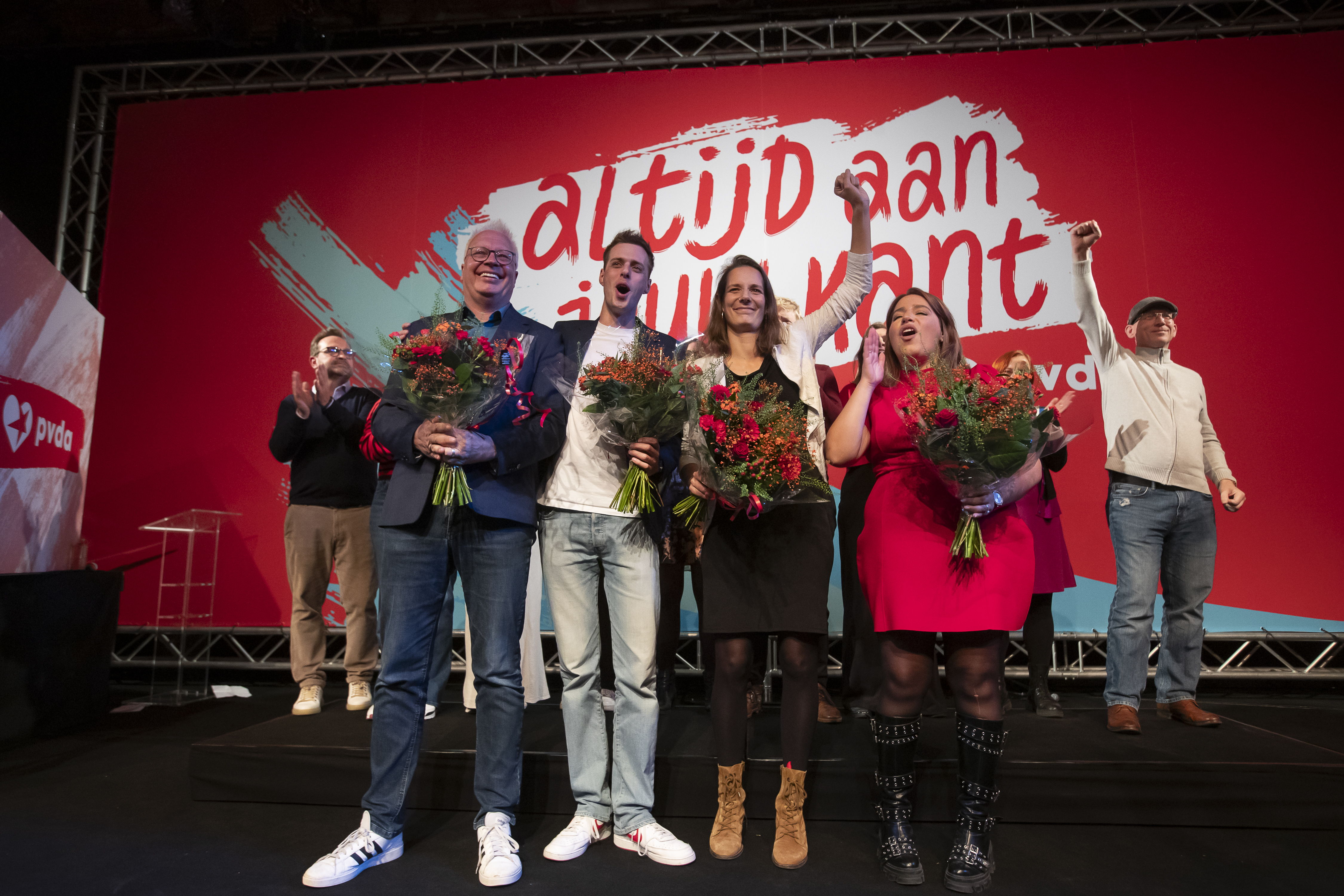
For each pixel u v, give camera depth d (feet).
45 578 10.14
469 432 6.05
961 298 13.32
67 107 16.07
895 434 6.38
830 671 12.80
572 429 6.66
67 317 11.01
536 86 14.49
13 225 9.82
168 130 14.88
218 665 13.47
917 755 7.28
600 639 6.80
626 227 14.03
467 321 6.57
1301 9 14.20
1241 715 10.50
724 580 6.31
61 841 6.58
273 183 14.60
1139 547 8.61
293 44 15.52
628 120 14.28
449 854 6.33
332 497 10.13
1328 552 12.07
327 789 7.48
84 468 11.65
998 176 13.52
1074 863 6.15
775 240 13.71
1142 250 13.07
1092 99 13.55
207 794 7.61
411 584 6.18
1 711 9.43
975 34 14.80
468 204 14.30
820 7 15.15
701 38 15.57
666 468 6.39
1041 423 5.78
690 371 6.29
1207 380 12.65
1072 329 13.03
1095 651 12.84
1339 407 12.34
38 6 14.85
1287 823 6.86
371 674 10.00
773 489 5.97
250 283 14.35
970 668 5.95
